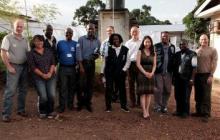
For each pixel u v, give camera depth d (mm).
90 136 3729
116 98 5379
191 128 4117
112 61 4664
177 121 4406
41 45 4277
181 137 3781
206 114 4633
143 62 4527
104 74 4750
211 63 4543
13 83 4148
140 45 4633
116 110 4875
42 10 9516
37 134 3738
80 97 4809
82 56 4750
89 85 4781
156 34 17547
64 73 4664
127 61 4723
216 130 4062
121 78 4738
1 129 3861
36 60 4223
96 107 5082
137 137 3738
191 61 4500
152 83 4508
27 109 4809
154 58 4570
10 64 4125
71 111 4766
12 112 4551
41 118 4340
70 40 4695
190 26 13047
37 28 7812
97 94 5938
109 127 4059
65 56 4633
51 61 4309
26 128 3928
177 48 4926
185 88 4574
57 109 4820
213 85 7723
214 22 8031
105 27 10539
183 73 4523
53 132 3820
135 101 5082
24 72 4285
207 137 3803
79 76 4754
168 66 4719
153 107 5117
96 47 4777
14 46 4113
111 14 10508
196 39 12758
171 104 5484
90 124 4156
